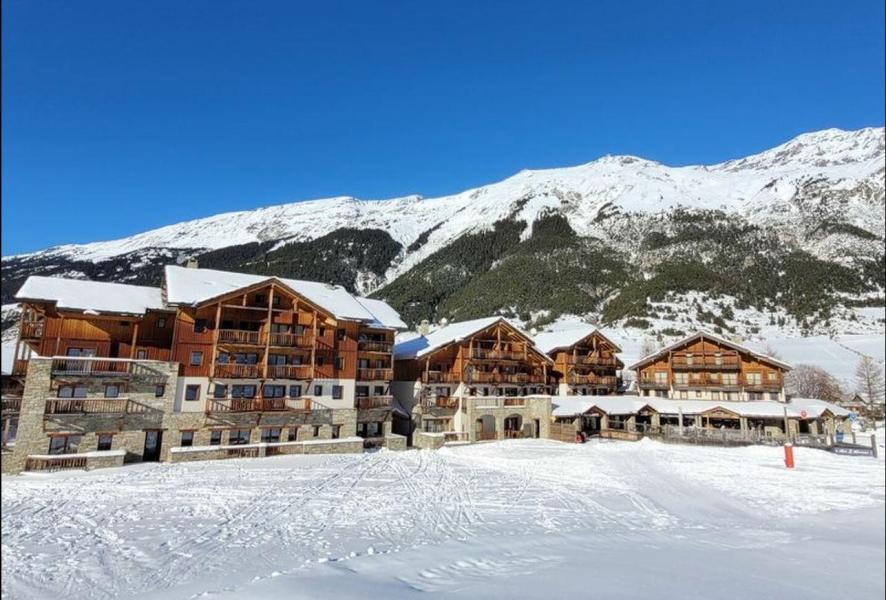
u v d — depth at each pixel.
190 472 31.16
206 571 15.51
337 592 11.75
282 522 21.27
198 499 24.80
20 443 31.19
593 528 20.95
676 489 29.30
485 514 23.17
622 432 52.56
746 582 13.01
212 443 37.75
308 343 41.62
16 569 15.37
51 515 21.44
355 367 45.16
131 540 18.52
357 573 13.70
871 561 15.49
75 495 24.95
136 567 15.80
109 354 37.59
